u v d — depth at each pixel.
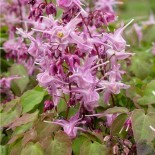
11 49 0.43
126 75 0.38
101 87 0.30
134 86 0.34
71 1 0.28
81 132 0.30
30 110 0.32
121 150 0.28
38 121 0.29
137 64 0.42
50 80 0.28
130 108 0.33
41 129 0.29
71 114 0.31
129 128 0.29
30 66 0.40
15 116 0.32
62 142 0.28
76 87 0.29
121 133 0.29
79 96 0.29
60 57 0.27
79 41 0.27
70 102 0.29
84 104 0.30
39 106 0.33
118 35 0.29
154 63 0.47
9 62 0.46
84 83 0.28
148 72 0.42
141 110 0.28
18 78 0.39
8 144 0.30
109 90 0.31
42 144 0.28
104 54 0.30
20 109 0.32
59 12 0.33
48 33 0.28
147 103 0.31
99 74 0.33
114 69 0.31
